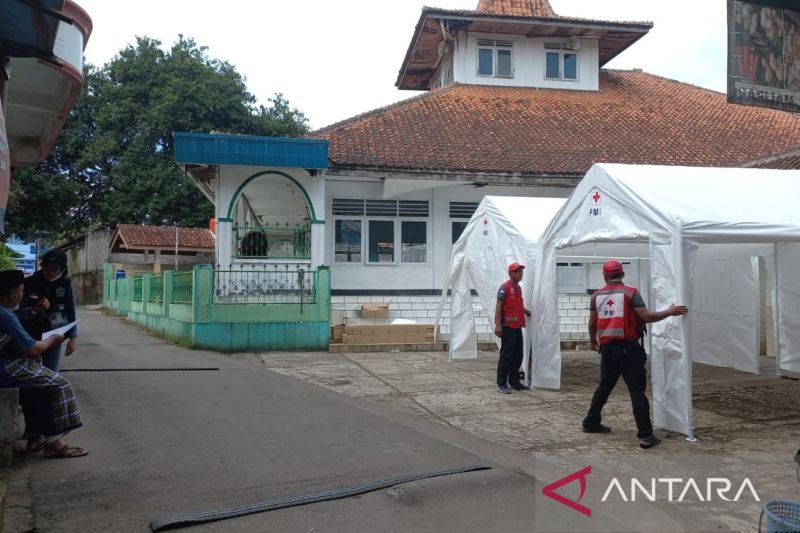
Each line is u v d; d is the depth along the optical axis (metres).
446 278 13.80
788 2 7.54
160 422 7.20
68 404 5.83
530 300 10.46
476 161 16.48
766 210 7.76
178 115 30.75
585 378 11.21
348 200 16.27
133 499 4.83
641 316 6.99
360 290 16.22
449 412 8.41
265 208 17.72
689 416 7.09
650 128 20.03
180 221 33.75
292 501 4.82
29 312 6.46
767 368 12.44
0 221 4.42
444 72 23.38
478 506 4.86
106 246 36.34
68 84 6.86
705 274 12.59
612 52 23.41
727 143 19.33
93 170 33.12
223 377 10.17
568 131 19.16
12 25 4.86
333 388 9.93
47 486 5.09
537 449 6.70
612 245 10.52
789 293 11.28
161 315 16.73
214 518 4.48
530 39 21.97
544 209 11.47
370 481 5.30
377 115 18.77
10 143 8.77
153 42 33.84
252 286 13.78
